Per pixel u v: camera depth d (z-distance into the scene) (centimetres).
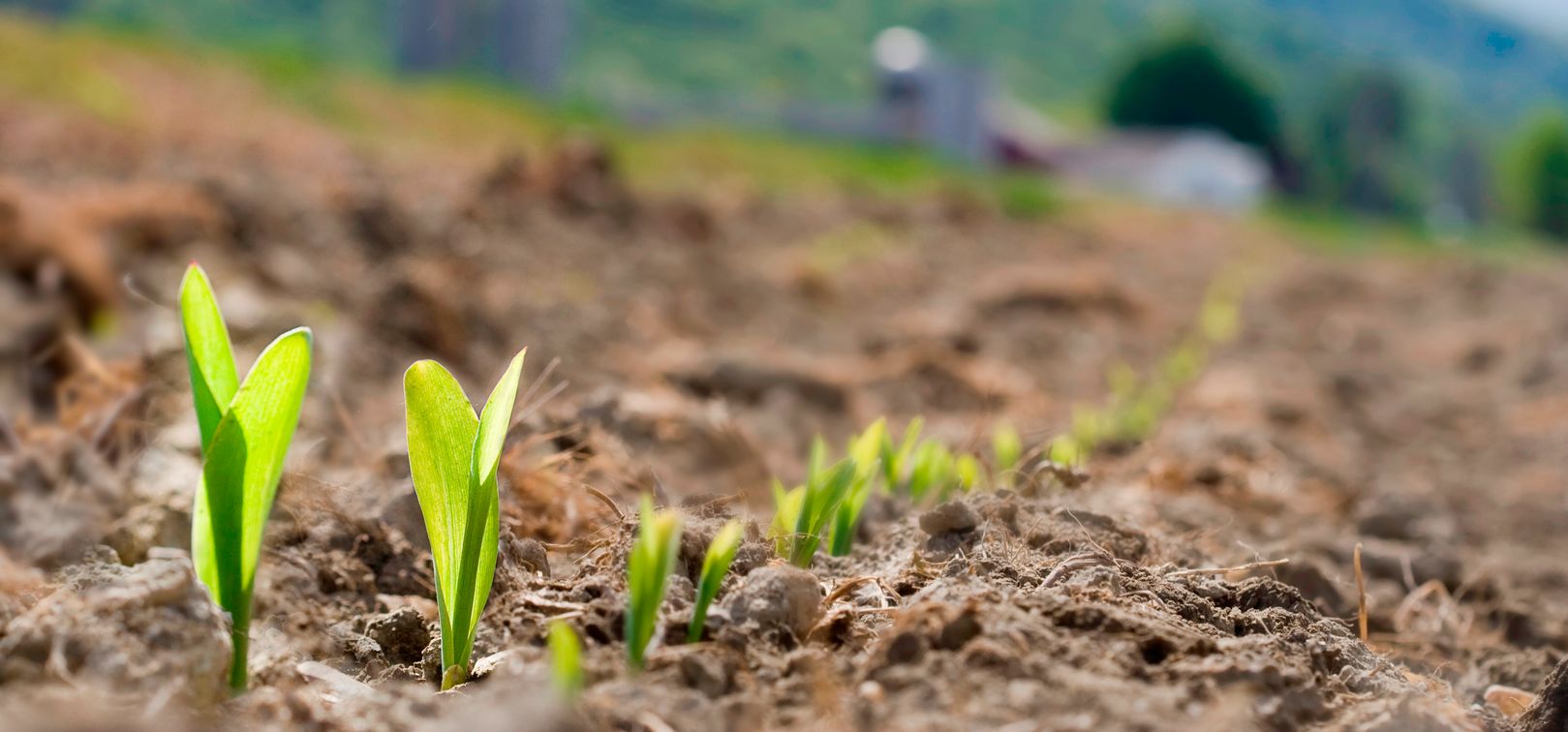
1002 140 4300
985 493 244
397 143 1158
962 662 146
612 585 184
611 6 11012
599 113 1794
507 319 550
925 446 266
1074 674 145
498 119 1476
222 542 156
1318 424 584
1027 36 13300
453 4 2695
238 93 1220
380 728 143
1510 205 6241
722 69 10556
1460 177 10550
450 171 1005
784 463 394
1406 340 955
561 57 2811
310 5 8644
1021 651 148
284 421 155
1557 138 6016
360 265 607
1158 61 7300
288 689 161
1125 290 988
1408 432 600
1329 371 751
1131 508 296
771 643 162
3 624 153
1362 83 8431
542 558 205
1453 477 496
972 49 12388
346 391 400
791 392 490
